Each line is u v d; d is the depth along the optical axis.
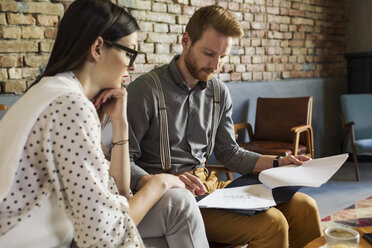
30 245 1.08
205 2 3.85
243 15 4.18
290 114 4.00
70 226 1.14
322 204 3.51
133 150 1.83
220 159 2.13
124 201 1.16
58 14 2.91
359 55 5.00
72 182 1.04
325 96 5.12
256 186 1.73
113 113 1.41
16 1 2.71
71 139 1.04
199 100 1.97
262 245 1.58
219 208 1.52
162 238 1.40
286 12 4.60
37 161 1.05
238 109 4.16
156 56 3.53
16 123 1.04
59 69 1.17
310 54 4.93
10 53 2.71
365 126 4.52
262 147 3.71
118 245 1.13
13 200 1.04
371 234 1.38
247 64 4.27
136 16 3.36
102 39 1.19
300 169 1.80
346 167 4.82
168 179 1.39
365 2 5.25
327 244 1.15
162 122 1.89
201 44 1.82
